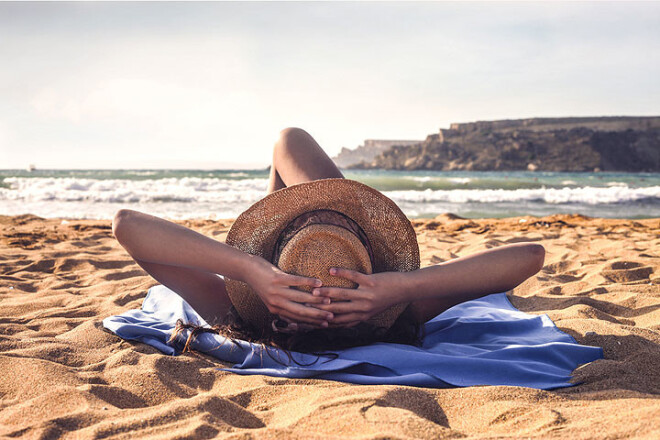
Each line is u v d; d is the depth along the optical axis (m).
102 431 1.38
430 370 1.91
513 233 6.76
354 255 1.96
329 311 1.92
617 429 1.34
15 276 4.12
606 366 1.93
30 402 1.61
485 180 26.70
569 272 4.37
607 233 7.00
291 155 2.49
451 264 2.07
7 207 13.05
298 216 2.05
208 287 2.30
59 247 5.70
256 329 2.22
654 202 16.47
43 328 2.65
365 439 1.30
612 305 3.07
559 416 1.47
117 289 3.65
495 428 1.47
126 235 1.98
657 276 3.87
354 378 1.87
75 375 1.86
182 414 1.50
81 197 15.73
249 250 2.09
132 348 2.24
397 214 2.05
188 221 8.77
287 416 1.55
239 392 1.75
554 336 2.37
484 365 1.92
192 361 2.04
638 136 149.75
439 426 1.41
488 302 3.23
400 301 2.01
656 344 2.27
